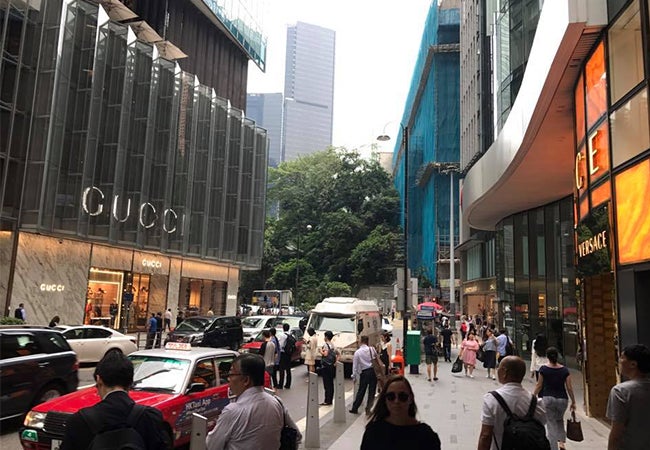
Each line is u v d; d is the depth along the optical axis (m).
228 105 40.84
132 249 31.58
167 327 29.06
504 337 17.89
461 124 49.56
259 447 3.81
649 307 8.78
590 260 11.20
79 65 26.95
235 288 44.72
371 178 86.44
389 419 3.28
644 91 8.66
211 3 44.94
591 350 11.55
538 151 17.20
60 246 26.33
